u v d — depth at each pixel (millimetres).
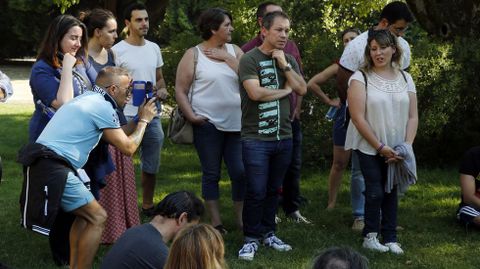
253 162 5188
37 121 4879
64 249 5109
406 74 5465
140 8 6242
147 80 6266
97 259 5188
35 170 4301
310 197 7277
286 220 6293
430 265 5188
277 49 5172
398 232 6035
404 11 5660
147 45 6359
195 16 23469
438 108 8172
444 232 6039
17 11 25672
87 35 5055
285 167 5355
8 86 5453
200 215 3635
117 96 4648
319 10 10883
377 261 5242
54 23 4848
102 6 24047
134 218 5422
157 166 6316
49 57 4848
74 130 4371
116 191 5277
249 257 5188
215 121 5641
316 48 8531
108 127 4441
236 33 10406
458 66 8227
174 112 5812
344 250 2533
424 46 8367
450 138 8703
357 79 5305
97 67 5480
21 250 5441
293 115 5789
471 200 6105
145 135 6203
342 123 6375
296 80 5180
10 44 27375
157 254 3436
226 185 7742
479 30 9141
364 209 5695
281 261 5191
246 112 5223
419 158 8742
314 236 5844
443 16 9328
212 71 5625
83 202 4352
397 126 5312
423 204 6988
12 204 6875
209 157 5699
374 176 5371
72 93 4746
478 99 8516
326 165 8508
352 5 11594
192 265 2797
